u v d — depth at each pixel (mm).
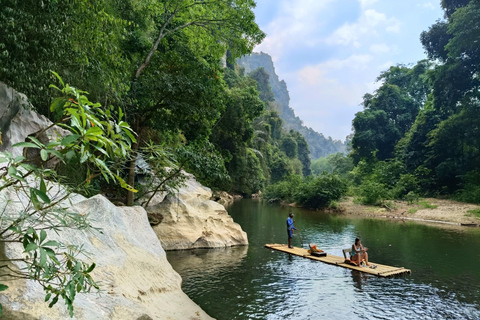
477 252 13406
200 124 15578
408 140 43781
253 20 15281
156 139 19719
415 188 36562
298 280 9156
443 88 37750
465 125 35031
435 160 38969
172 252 12695
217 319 6320
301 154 104125
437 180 38188
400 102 55375
